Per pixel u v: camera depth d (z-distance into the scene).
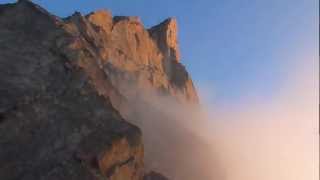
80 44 51.69
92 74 50.41
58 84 44.72
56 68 46.22
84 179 37.31
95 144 39.62
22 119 40.81
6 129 39.91
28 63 46.03
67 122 41.31
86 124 41.53
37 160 38.41
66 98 43.62
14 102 41.66
